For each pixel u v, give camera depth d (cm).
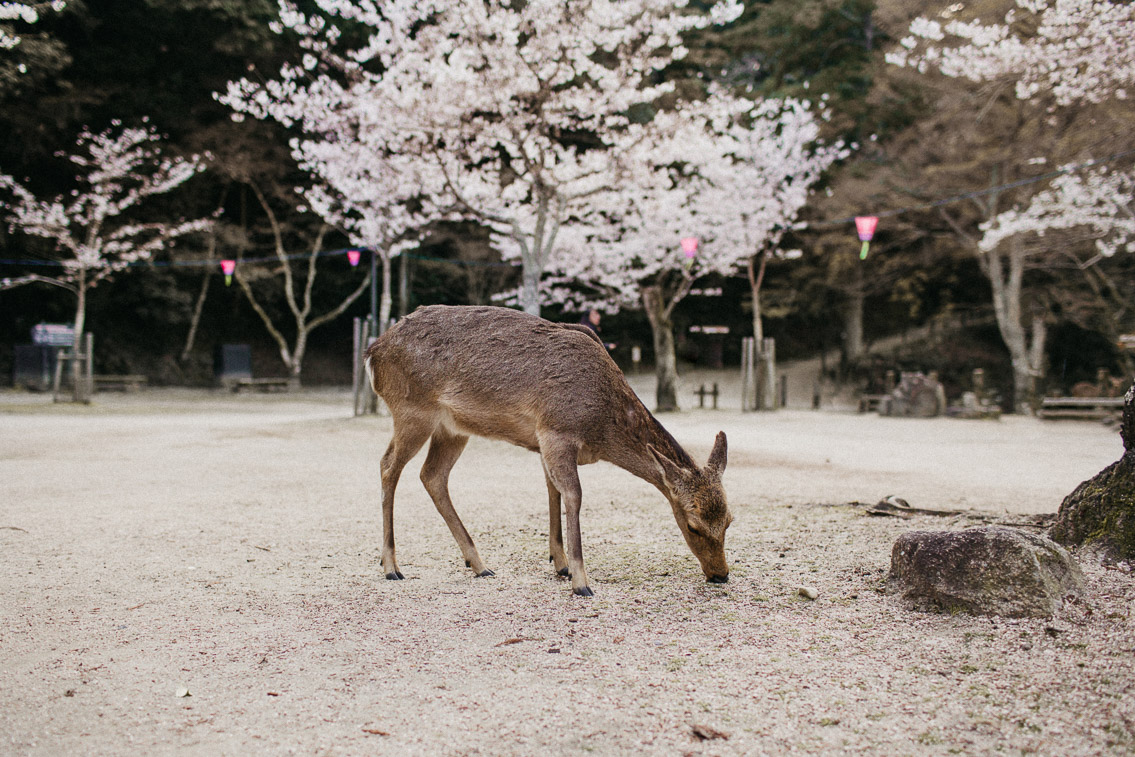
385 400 435
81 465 906
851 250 2625
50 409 1839
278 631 338
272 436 1271
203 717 256
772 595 378
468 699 266
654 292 2097
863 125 2797
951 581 338
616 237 2288
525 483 807
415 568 448
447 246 3294
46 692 276
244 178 2850
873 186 2359
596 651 309
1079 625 304
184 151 2736
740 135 2130
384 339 433
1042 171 1989
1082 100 1744
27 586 409
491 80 1277
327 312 3556
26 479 795
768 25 2975
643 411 410
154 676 290
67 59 2198
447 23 1298
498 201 1716
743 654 302
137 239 2778
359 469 910
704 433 1442
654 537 522
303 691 276
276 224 3012
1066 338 2777
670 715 251
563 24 1288
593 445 402
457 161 1484
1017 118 1953
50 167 2675
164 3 2359
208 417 1753
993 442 1284
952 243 2498
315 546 507
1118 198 1741
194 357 3197
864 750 225
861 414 2022
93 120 2628
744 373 2073
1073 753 219
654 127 1427
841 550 455
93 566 452
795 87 2756
